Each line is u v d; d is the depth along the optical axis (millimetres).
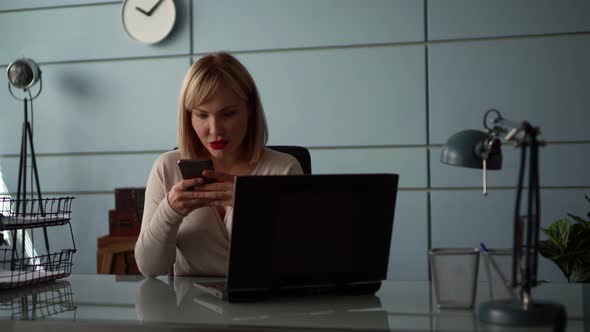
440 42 3113
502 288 1022
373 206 1159
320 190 1114
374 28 3160
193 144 1615
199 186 1349
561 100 3025
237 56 3277
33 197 3430
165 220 1379
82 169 3406
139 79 3355
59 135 3418
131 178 3367
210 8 3293
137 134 3359
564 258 2424
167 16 3283
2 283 1250
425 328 905
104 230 3393
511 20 3049
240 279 1101
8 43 3449
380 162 3170
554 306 926
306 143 3230
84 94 3398
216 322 955
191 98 1479
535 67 3041
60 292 1247
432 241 3137
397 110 3152
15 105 3455
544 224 3051
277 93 3250
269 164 1681
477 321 947
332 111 3205
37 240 3430
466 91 3096
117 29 3365
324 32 3201
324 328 906
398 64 3146
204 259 1566
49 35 3418
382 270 1189
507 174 3051
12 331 995
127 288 1291
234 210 1067
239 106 1509
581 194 3014
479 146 1060
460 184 3104
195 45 3307
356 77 3182
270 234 1098
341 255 1152
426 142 3135
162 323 953
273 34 3242
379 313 1016
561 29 3014
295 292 1165
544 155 3045
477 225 3092
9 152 3463
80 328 969
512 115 3064
